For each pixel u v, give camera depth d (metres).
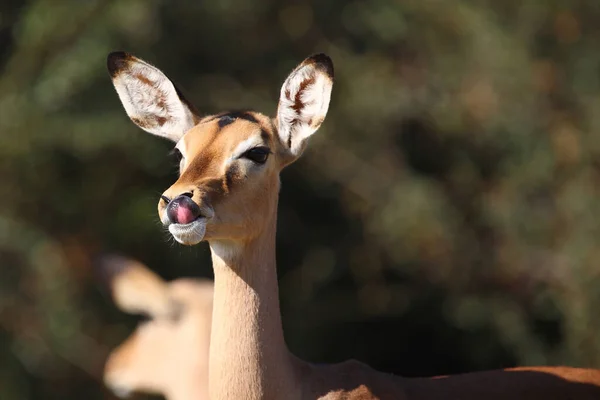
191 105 6.95
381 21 17.92
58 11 15.62
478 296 17.64
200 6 16.92
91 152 15.49
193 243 5.98
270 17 17.95
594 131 17.30
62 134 15.20
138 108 7.07
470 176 17.92
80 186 15.93
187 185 6.07
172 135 7.02
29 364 15.52
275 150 6.55
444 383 6.70
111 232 16.31
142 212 16.44
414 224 17.02
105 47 15.48
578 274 16.77
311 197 18.06
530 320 17.53
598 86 17.70
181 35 17.08
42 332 15.52
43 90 15.23
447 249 17.28
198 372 9.80
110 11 15.69
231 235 6.18
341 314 17.88
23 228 15.32
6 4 17.34
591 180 17.23
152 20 16.14
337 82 17.59
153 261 16.69
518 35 17.81
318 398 6.35
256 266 6.29
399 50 18.14
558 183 17.47
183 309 10.11
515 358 17.48
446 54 17.88
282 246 18.00
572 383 6.80
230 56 17.69
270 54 18.03
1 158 15.24
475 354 17.72
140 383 10.13
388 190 17.34
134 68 6.99
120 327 15.87
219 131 6.41
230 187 6.17
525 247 17.47
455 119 17.53
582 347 16.59
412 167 18.05
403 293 17.88
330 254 17.78
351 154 17.42
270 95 17.42
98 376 15.72
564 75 17.86
